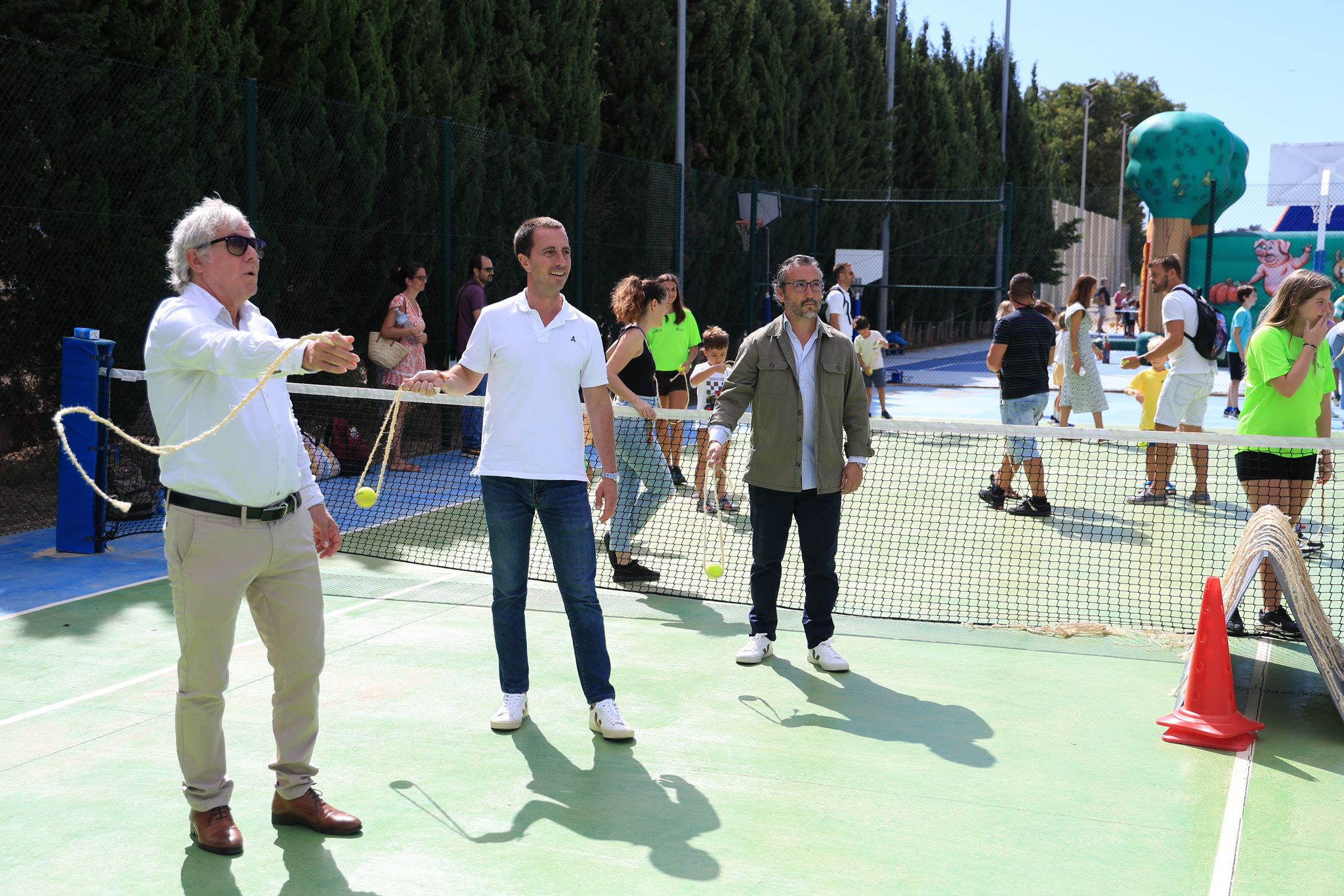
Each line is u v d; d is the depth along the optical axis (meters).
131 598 6.39
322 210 10.62
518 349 4.32
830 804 3.85
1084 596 6.67
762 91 20.95
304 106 10.32
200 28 9.38
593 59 15.59
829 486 5.13
